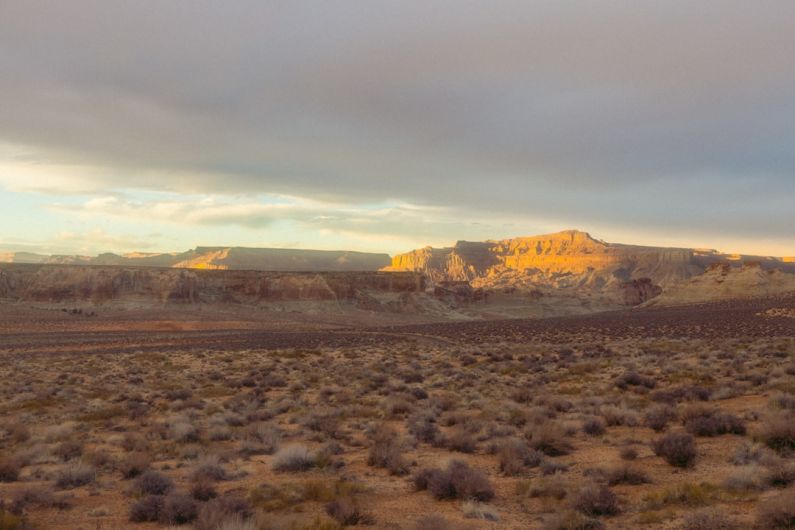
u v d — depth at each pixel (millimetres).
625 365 44281
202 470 17109
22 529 12555
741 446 16500
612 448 18766
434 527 11461
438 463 17969
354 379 44781
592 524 11531
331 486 15344
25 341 100500
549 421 22219
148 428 26031
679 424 21812
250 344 93438
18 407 33188
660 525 11453
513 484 15383
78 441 22688
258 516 12133
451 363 55719
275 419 28047
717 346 58875
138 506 13578
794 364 34281
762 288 186500
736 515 11461
